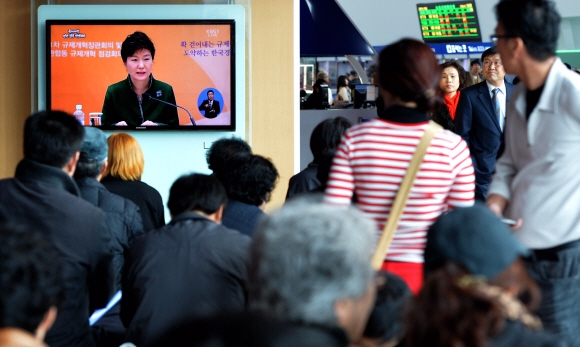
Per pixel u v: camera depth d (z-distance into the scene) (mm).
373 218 3230
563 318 3334
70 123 3477
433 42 23281
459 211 2180
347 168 3260
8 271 1867
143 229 4613
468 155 3326
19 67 7730
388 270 3207
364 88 13273
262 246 1847
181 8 7422
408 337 1973
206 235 3412
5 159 7785
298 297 1785
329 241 1805
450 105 7887
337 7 10578
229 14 7445
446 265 2025
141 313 3326
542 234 3350
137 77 7438
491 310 1898
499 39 3371
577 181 3307
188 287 3328
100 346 4031
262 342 1691
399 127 3215
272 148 7973
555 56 3334
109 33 7406
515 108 3455
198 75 7465
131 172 5070
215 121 7508
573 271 3334
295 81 7922
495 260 2084
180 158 7570
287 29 7887
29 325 1897
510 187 3521
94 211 3355
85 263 3320
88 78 7434
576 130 3260
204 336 1711
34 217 3248
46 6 7418
